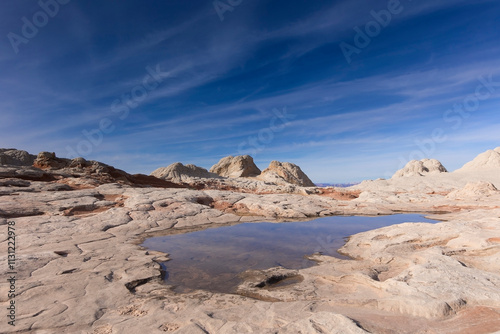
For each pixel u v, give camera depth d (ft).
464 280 17.20
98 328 14.75
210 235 42.52
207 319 14.98
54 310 16.80
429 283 17.02
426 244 29.19
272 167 212.64
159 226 48.26
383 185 140.87
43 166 103.55
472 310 14.05
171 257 30.48
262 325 14.38
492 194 74.64
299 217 60.08
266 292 20.07
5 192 60.90
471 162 178.81
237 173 206.49
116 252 31.30
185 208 60.03
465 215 50.19
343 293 19.25
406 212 66.18
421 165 202.90
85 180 85.81
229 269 26.30
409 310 14.44
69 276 22.81
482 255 23.44
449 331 12.35
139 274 23.98
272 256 30.81
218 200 74.64
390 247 29.09
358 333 11.71
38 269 24.31
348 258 30.25
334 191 126.31
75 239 37.24
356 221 54.90
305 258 30.04
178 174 165.68
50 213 51.31
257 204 69.10
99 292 19.74
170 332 14.11
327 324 12.82
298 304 16.56
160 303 18.07
